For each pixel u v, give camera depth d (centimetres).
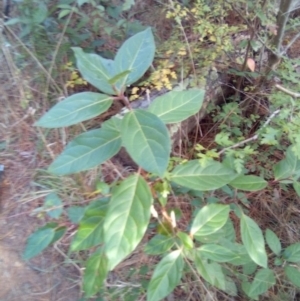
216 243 46
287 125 62
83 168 39
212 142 78
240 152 56
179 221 67
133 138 36
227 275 64
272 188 81
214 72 84
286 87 77
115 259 35
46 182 73
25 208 72
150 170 34
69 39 87
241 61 85
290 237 79
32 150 78
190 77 80
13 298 63
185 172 43
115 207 36
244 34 87
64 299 64
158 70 75
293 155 51
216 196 69
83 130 78
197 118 82
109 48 90
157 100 42
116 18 91
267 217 80
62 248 67
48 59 86
